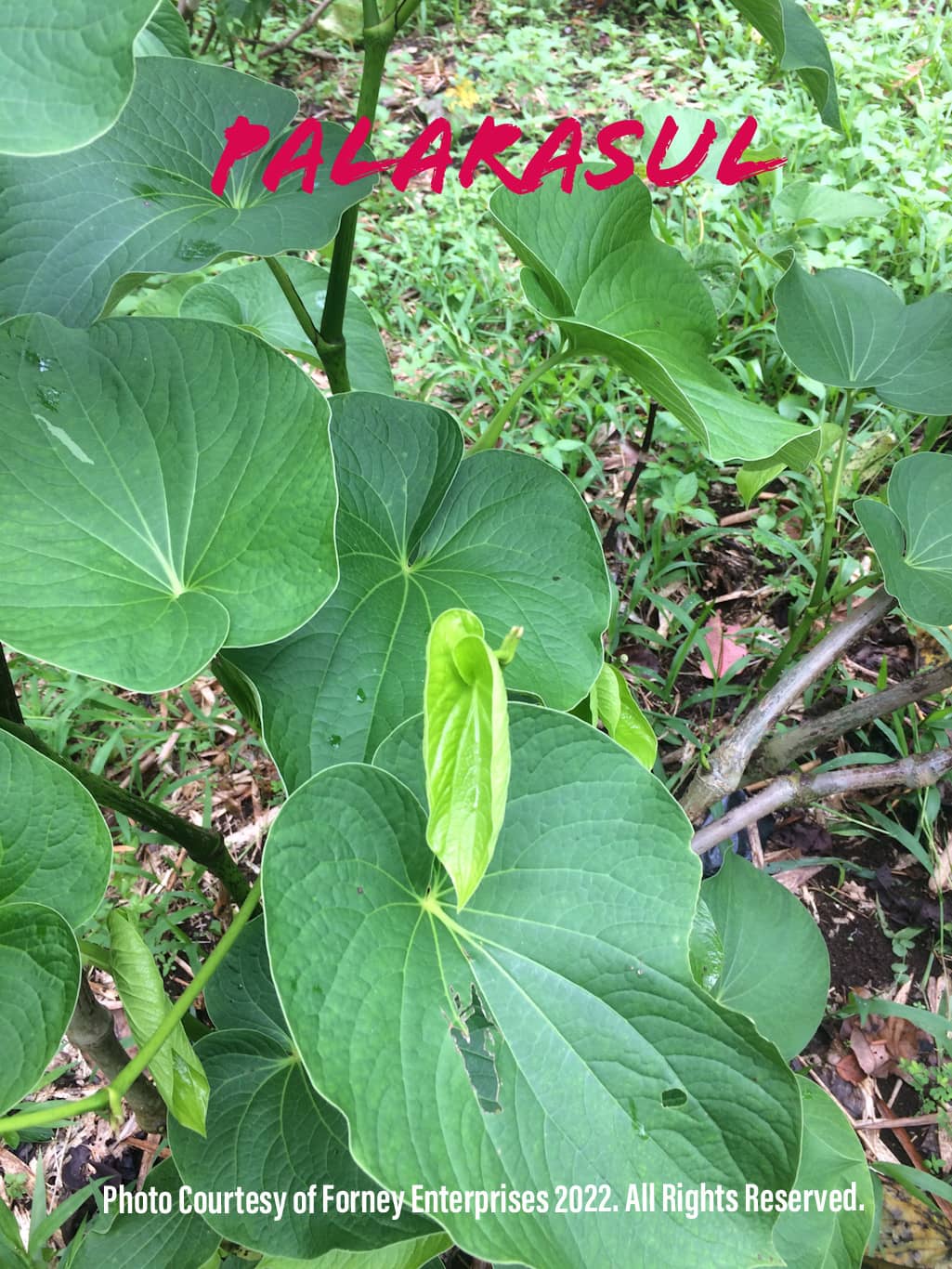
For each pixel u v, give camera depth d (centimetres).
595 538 55
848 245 140
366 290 153
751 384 129
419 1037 41
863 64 184
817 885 101
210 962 46
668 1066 43
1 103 31
